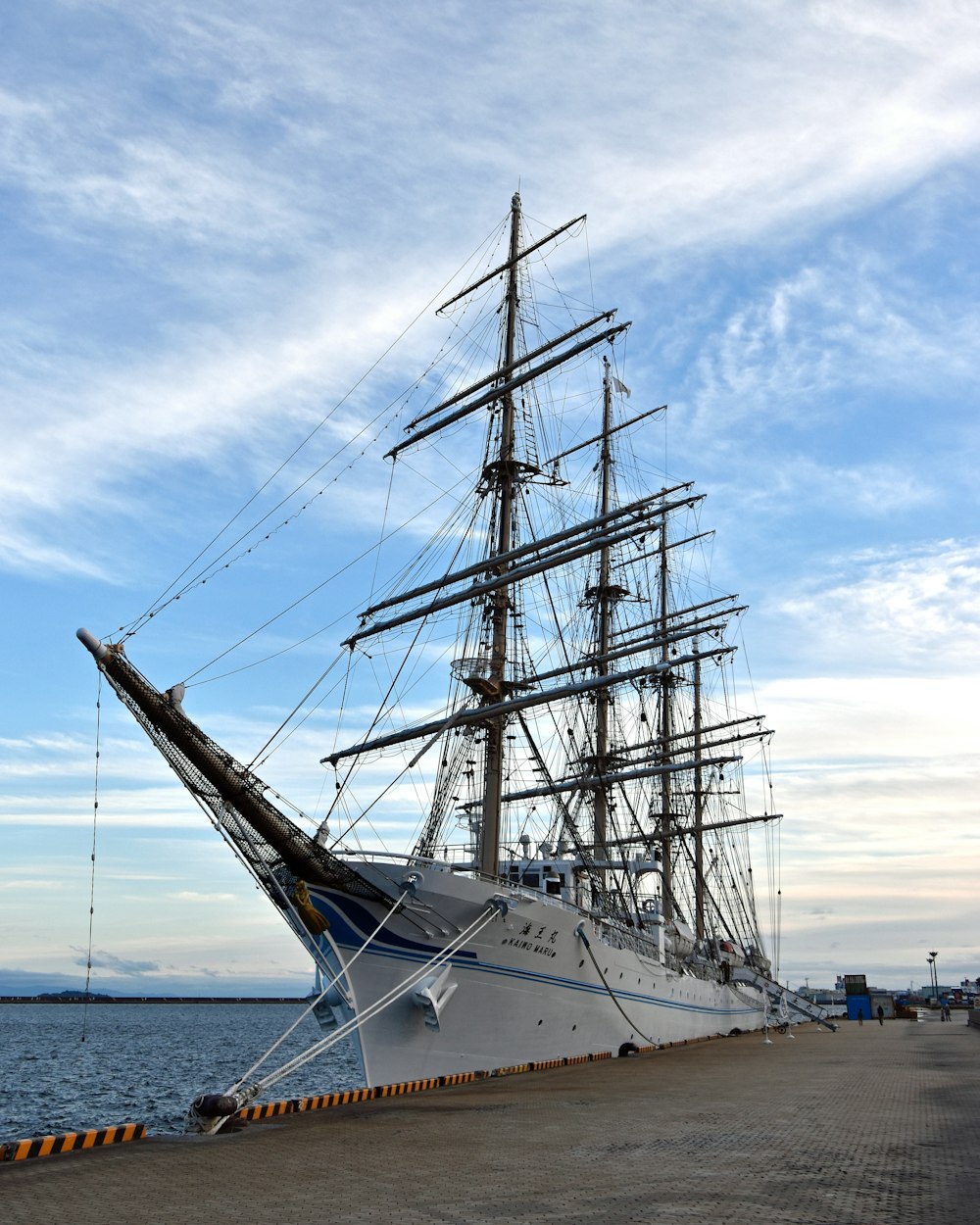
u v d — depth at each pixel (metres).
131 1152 18.92
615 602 69.75
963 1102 26.80
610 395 71.50
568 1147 19.38
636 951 50.69
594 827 65.19
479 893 34.56
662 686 83.81
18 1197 14.72
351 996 33.31
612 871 63.72
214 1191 15.12
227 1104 22.12
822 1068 39.28
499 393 48.28
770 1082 33.19
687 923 77.81
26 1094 58.44
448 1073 34.66
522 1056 38.06
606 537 45.84
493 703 44.16
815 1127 21.92
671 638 57.19
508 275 51.25
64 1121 46.25
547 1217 13.06
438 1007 32.91
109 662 27.56
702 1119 23.47
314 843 31.52
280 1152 18.97
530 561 46.81
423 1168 17.03
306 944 35.31
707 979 70.94
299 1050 102.81
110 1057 91.44
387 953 33.62
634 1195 14.55
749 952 92.56
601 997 44.06
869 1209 13.33
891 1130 21.31
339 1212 13.53
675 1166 16.98
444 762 44.84
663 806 80.44
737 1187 15.04
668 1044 55.75
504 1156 18.20
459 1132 21.53
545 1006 39.09
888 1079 34.19
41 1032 157.88
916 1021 114.75
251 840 31.02
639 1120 23.34
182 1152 18.88
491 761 42.19
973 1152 18.20
